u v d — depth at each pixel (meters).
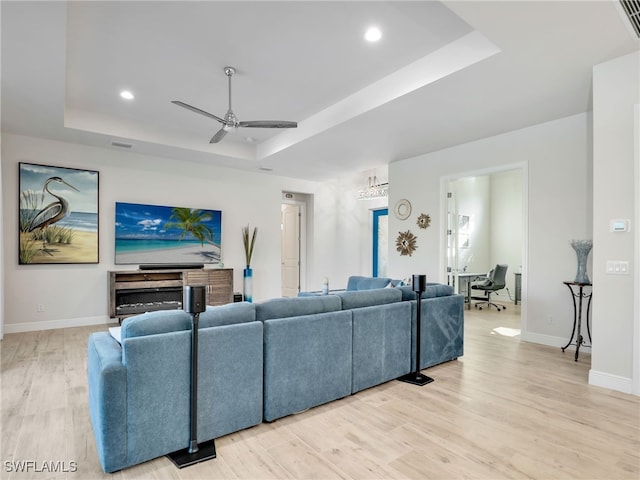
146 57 3.33
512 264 8.48
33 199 4.98
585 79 3.27
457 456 2.06
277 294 7.53
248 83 3.87
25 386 3.03
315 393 2.66
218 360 2.21
